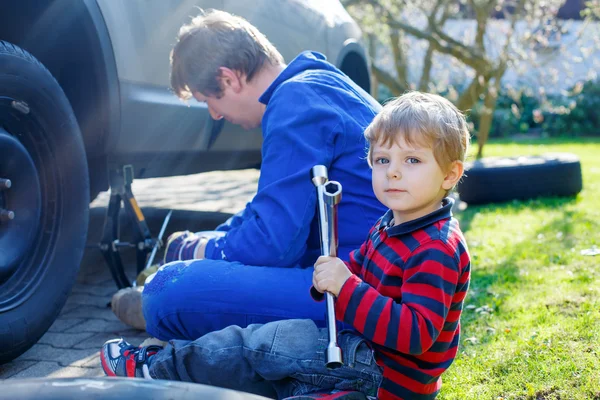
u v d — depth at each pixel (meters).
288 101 1.90
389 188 1.44
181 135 2.90
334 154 1.85
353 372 1.48
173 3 2.74
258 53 2.09
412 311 1.34
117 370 1.69
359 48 4.29
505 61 8.06
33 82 2.09
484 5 8.16
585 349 2.07
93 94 2.50
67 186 2.26
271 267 1.83
